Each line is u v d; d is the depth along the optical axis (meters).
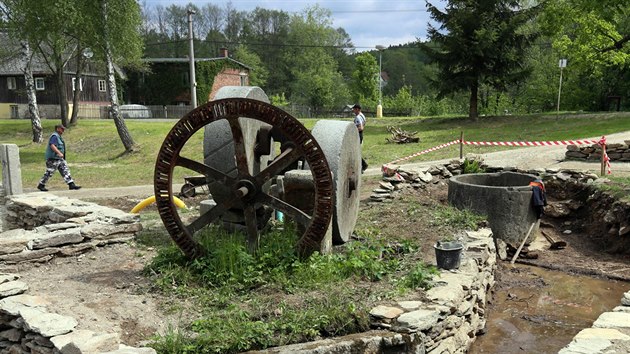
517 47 26.34
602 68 36.00
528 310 7.98
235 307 5.57
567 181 12.62
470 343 6.57
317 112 49.44
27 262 7.12
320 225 6.69
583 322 7.55
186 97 51.41
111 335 4.61
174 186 15.46
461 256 7.48
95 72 46.97
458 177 11.54
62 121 32.56
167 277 6.36
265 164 8.73
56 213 9.44
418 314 5.30
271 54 87.06
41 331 4.73
